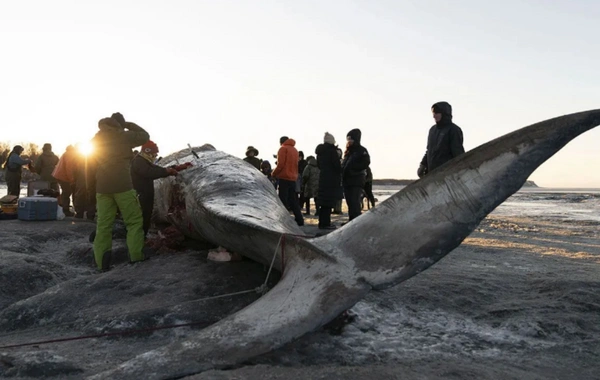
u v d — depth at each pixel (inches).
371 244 156.2
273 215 231.0
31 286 224.8
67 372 131.4
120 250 287.6
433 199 153.8
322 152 419.8
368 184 623.5
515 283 216.5
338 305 141.8
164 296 196.5
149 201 299.4
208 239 256.8
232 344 128.8
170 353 126.0
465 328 165.3
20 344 158.2
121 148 254.5
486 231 466.0
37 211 439.8
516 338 156.4
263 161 674.2
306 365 134.4
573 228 498.6
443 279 218.8
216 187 266.1
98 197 256.5
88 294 201.8
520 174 143.9
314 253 162.4
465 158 152.9
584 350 147.5
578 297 190.9
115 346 156.2
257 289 190.4
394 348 147.0
